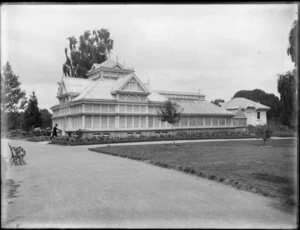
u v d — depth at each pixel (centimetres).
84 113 3769
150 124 4372
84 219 598
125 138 3669
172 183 976
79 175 1143
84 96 3834
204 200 754
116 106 4047
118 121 4041
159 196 802
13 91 2409
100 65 5069
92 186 938
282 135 4431
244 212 642
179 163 1367
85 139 3362
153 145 2722
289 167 1206
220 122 5250
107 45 6750
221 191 854
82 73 6556
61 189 894
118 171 1235
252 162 1389
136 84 4241
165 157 1642
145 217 616
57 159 1700
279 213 630
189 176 1105
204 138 4006
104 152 2067
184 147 2411
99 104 3928
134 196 802
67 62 6681
